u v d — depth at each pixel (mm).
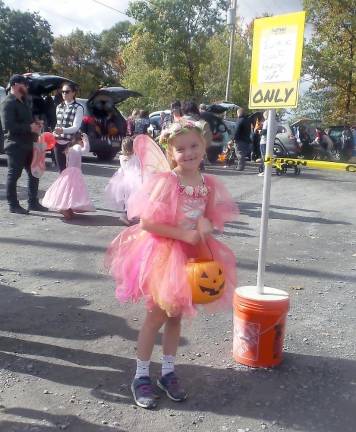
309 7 29891
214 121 16797
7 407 3016
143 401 3072
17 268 5449
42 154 7906
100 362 3574
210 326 4234
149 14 33031
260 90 3619
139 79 34375
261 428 2910
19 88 7512
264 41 3566
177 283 2920
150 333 3148
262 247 3613
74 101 8273
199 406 3105
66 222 7582
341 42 30172
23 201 8867
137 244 3162
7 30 50688
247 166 17969
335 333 4199
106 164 15320
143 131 15312
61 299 4656
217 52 33469
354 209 10195
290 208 9992
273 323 3508
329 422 2994
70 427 2857
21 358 3582
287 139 17891
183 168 3135
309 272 5816
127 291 3123
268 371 3537
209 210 3211
